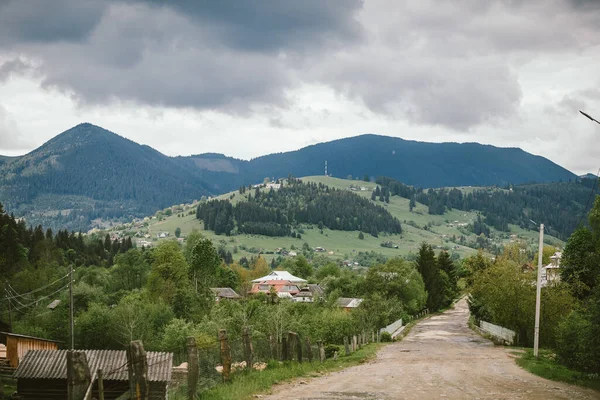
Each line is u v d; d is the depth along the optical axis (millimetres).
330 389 20500
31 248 144500
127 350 12469
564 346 32219
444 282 140000
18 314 95375
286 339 29594
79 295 96938
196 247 125188
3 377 40250
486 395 19359
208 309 95812
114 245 197625
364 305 76875
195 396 16906
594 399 19234
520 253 87000
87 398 10672
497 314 53750
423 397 18578
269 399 17812
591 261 60750
